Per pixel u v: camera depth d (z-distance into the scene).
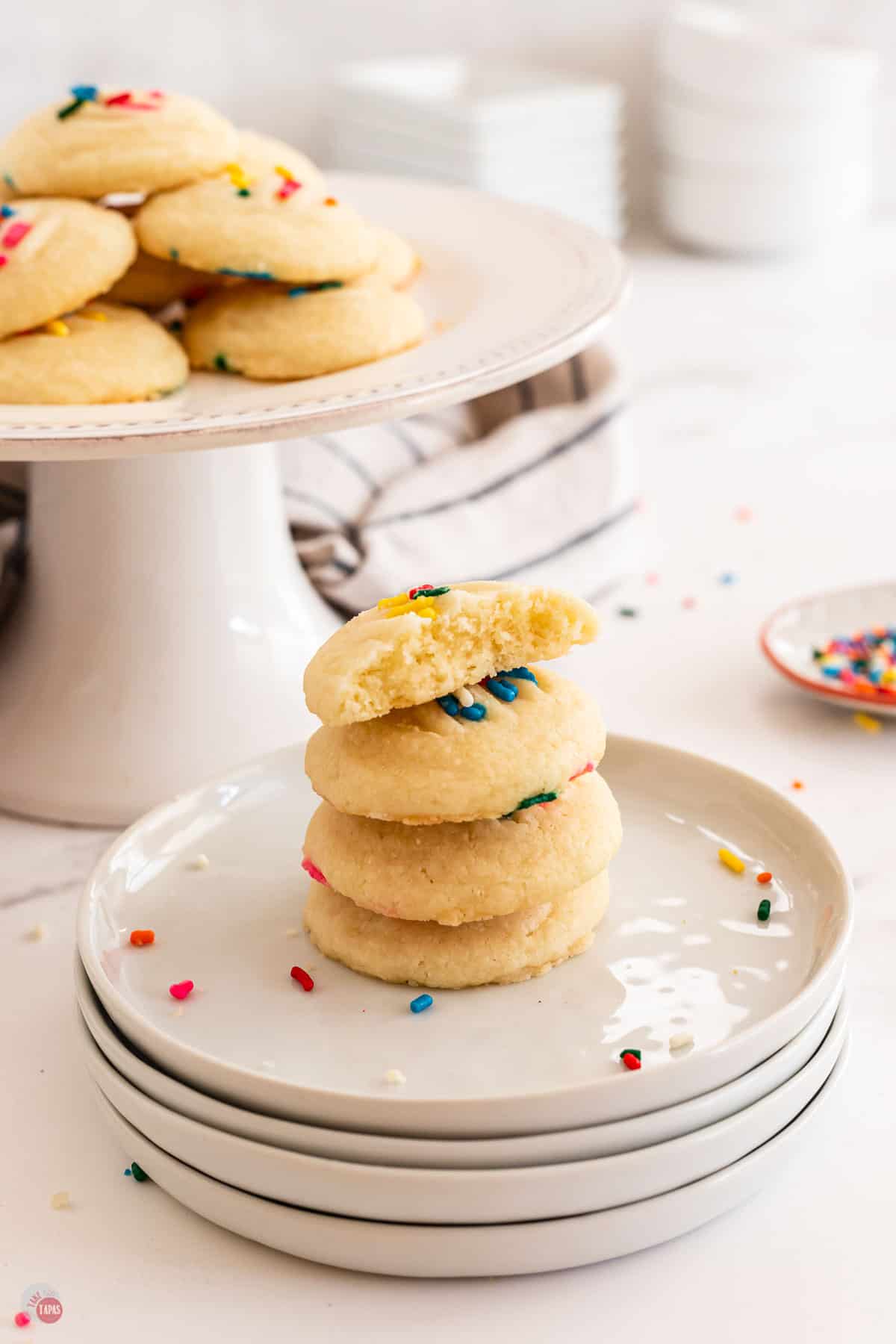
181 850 0.55
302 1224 0.46
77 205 0.63
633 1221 0.46
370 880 0.50
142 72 1.07
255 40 1.11
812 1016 0.48
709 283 1.15
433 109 1.01
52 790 0.61
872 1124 0.50
